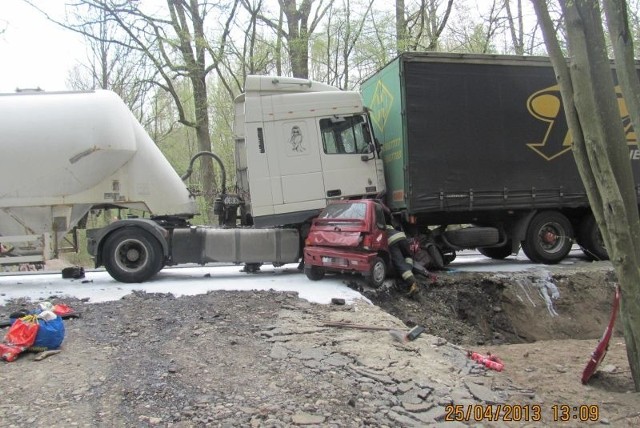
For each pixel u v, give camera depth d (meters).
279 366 5.04
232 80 23.47
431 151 9.97
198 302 7.66
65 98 9.35
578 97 4.70
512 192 10.45
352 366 5.05
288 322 6.57
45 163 9.08
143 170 9.77
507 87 10.41
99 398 4.32
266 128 9.81
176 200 10.10
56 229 9.28
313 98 9.95
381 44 18.78
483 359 5.51
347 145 10.05
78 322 6.68
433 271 10.55
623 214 4.73
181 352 5.47
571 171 10.81
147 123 24.91
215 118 25.31
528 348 6.63
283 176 9.84
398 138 10.16
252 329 6.27
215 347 5.61
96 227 10.20
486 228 11.01
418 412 4.13
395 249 9.27
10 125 9.03
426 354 5.50
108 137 9.21
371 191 10.07
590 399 4.66
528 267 10.93
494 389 4.73
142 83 18.95
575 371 5.49
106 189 9.52
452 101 10.11
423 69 9.97
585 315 9.47
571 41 4.71
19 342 5.38
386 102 10.73
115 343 5.80
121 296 8.33
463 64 10.17
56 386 4.57
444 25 17.81
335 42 20.08
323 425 3.85
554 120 10.68
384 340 5.90
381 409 4.14
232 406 4.14
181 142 30.94
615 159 4.88
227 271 11.22
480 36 18.73
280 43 18.73
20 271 12.69
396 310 8.68
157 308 7.34
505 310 9.48
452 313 9.13
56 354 5.44
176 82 22.64
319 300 7.86
